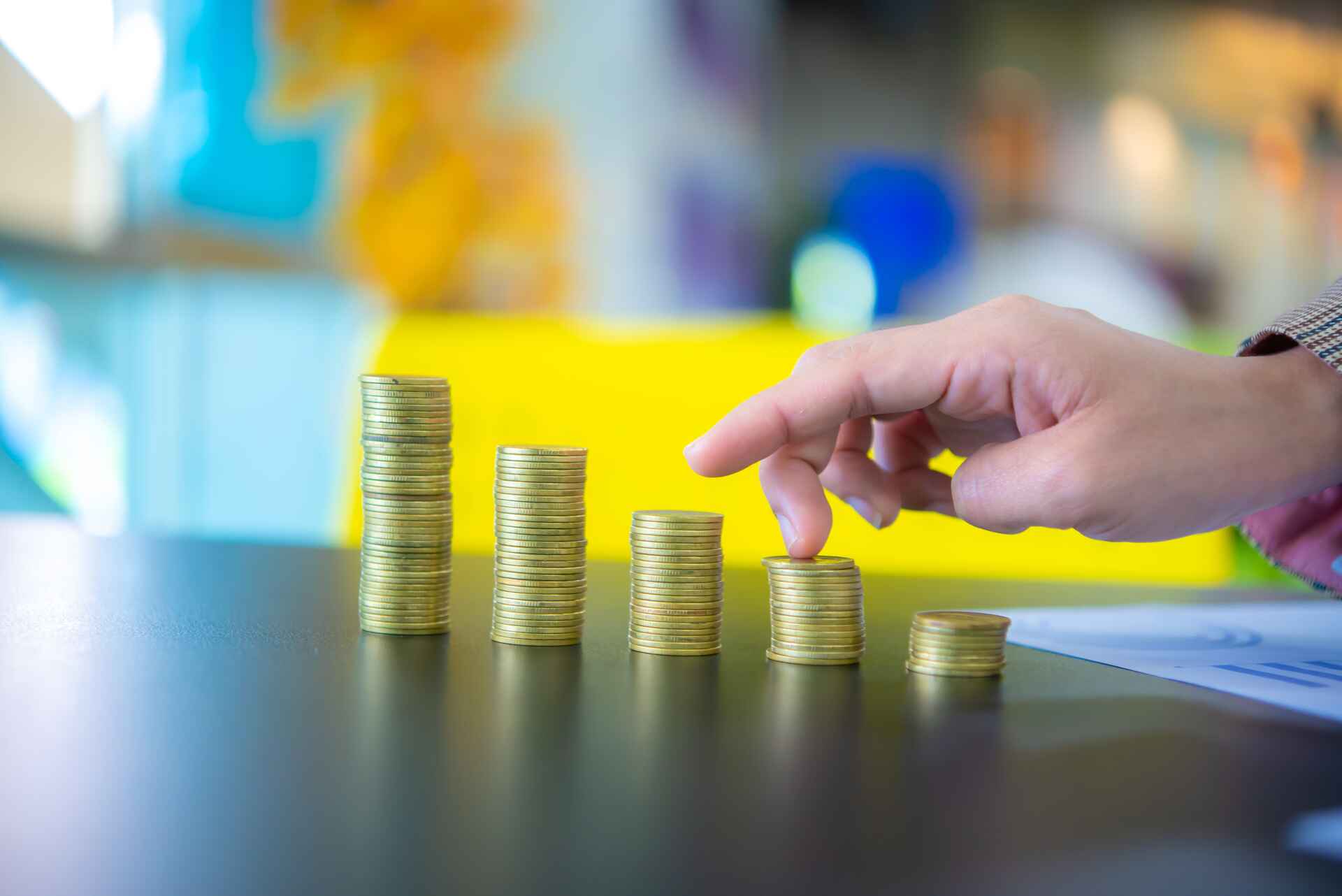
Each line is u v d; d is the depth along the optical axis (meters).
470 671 0.72
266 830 0.40
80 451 3.91
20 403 3.90
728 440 0.78
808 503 0.80
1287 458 0.76
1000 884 0.36
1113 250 3.82
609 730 0.57
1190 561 2.66
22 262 3.88
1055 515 0.75
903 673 0.76
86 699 0.60
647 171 3.83
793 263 3.85
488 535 2.74
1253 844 0.41
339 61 3.84
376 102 3.84
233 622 0.89
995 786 0.48
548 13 3.80
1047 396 0.77
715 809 0.44
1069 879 0.37
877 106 3.78
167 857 0.37
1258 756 0.54
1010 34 3.74
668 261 3.86
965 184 3.79
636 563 0.82
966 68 3.75
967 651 0.74
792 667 0.78
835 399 0.78
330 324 3.90
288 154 3.87
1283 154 3.82
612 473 2.71
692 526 0.81
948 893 0.36
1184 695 0.69
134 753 0.50
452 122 3.84
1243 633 0.96
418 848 0.38
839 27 3.76
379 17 3.82
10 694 0.60
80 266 3.90
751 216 3.83
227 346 3.92
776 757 0.52
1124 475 0.74
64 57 3.84
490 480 2.75
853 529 2.62
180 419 3.92
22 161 3.84
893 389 0.78
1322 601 1.21
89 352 3.91
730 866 0.38
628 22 3.78
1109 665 0.80
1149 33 3.75
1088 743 0.56
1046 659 0.82
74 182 3.88
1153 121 3.79
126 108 3.88
